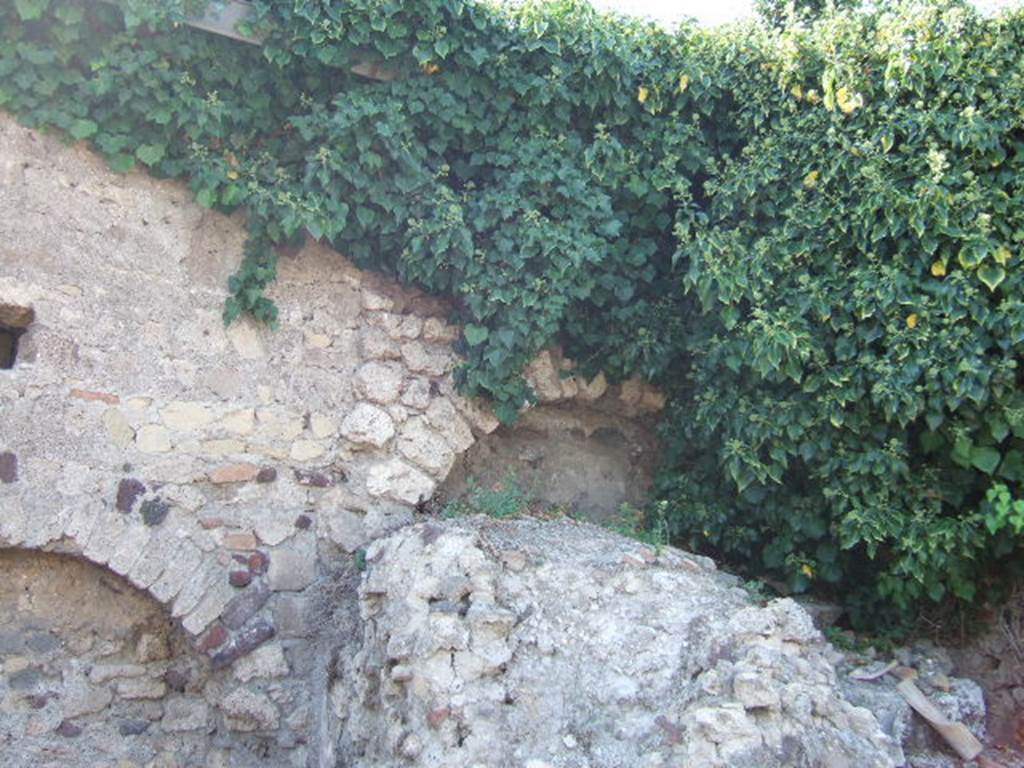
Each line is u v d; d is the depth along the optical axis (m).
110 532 4.32
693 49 5.33
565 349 5.44
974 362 4.25
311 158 4.63
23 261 4.28
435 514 5.02
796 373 4.64
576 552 4.29
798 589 4.93
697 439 5.32
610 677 3.68
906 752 3.99
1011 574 4.74
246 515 4.64
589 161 5.04
